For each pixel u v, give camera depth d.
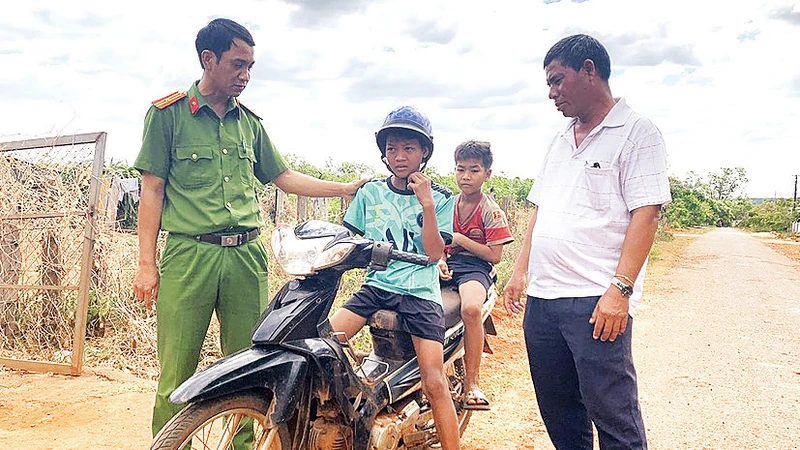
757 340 9.14
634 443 3.35
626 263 3.26
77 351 6.37
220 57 3.80
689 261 21.62
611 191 3.38
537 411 5.84
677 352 8.35
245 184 4.09
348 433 3.41
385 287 3.67
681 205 53.97
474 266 4.66
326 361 3.18
